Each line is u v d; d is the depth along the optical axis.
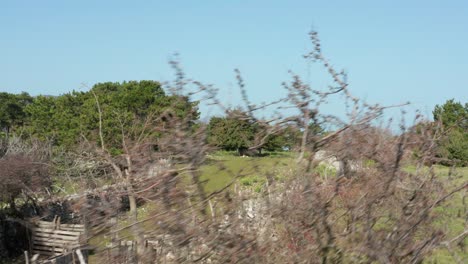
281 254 3.87
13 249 16.03
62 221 15.21
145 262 3.66
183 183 3.69
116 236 3.79
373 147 4.02
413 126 4.18
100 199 4.03
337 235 3.98
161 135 3.99
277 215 3.87
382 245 3.97
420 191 4.20
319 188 3.96
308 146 3.92
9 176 16.50
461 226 4.67
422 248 4.20
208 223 3.71
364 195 3.99
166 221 3.62
